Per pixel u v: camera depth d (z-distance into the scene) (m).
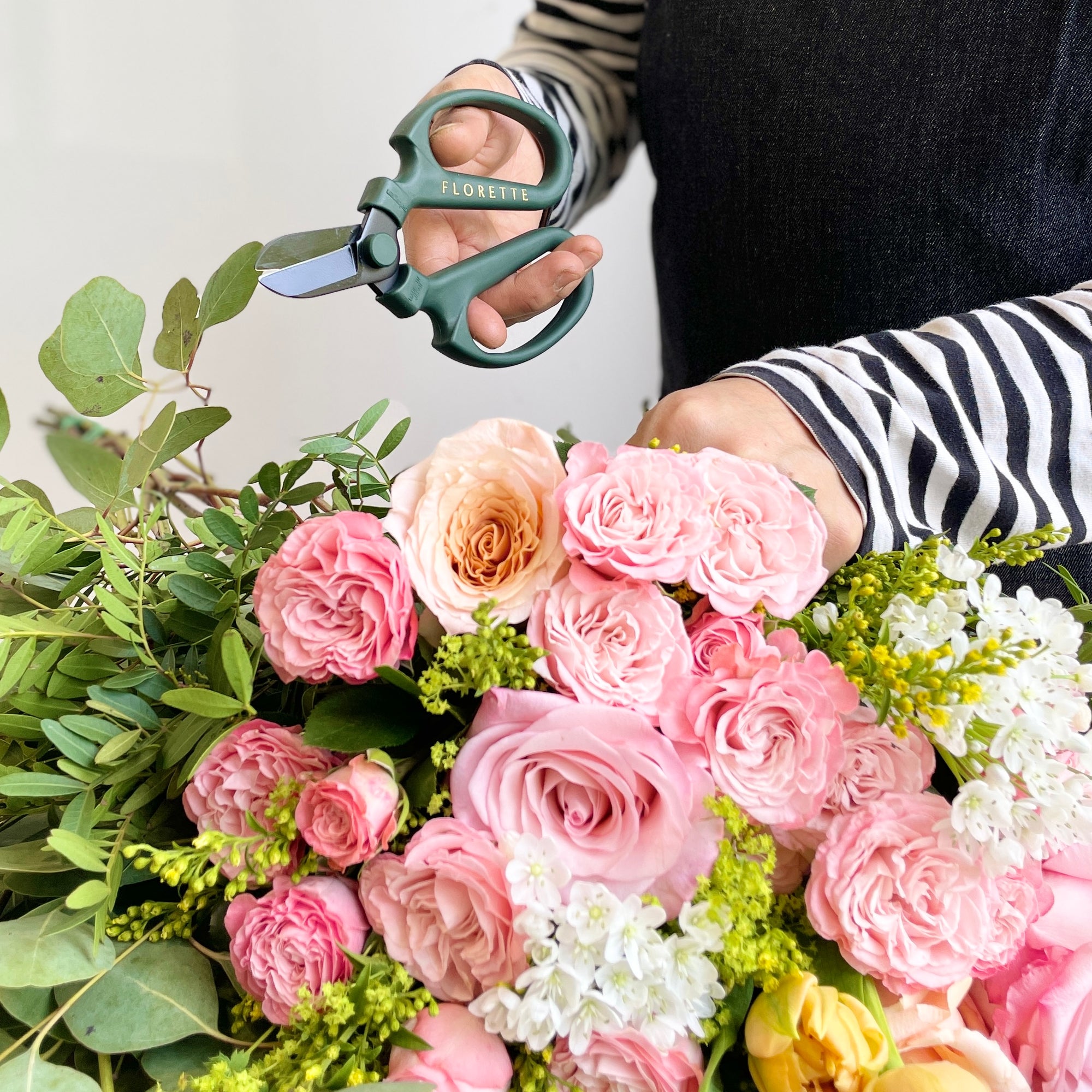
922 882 0.35
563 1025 0.31
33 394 0.97
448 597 0.34
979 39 0.62
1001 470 0.50
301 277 0.46
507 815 0.32
